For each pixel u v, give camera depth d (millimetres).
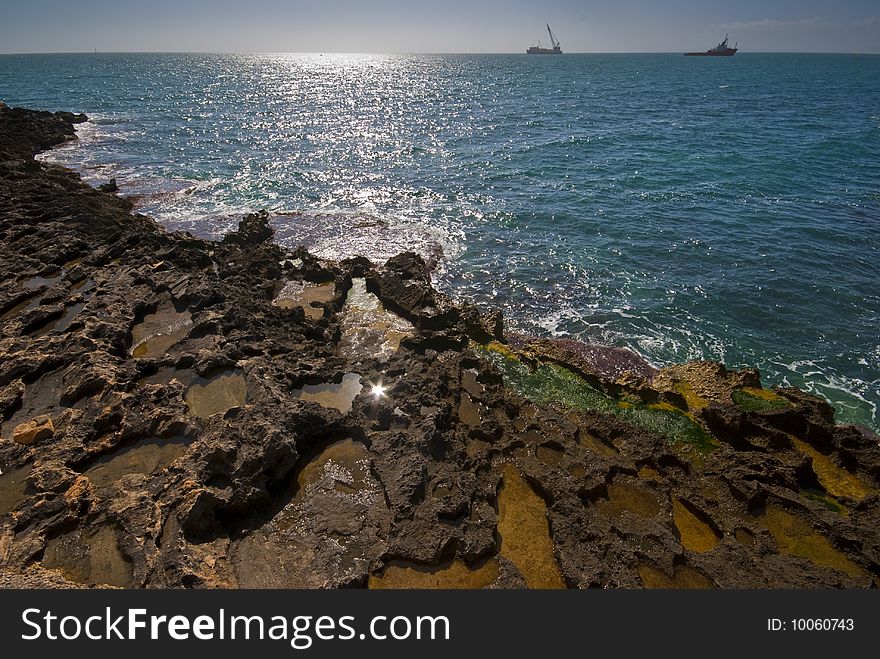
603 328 20344
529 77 151750
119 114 64938
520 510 10969
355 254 25906
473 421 13414
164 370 13453
